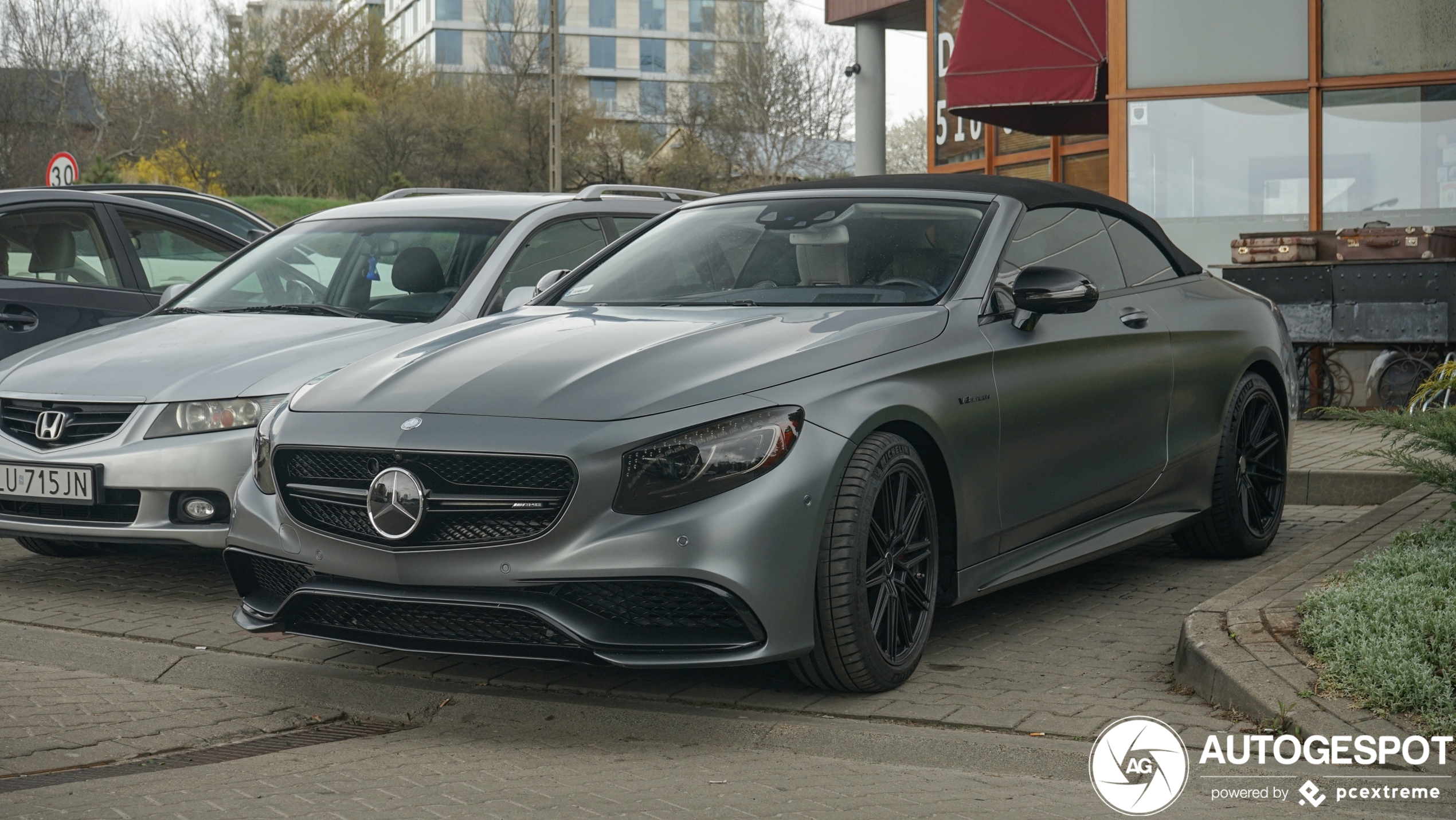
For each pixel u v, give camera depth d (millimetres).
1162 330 5238
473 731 3748
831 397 3775
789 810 3016
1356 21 11391
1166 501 5340
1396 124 11344
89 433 5332
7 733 3631
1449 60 11156
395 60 71000
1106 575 5680
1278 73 11609
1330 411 4781
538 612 3557
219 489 5172
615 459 3539
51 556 6285
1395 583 4008
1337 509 7207
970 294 4434
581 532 3539
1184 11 11828
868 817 2967
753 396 3668
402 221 6648
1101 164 16109
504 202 6805
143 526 5184
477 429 3641
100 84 50094
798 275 4637
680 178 63594
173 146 58875
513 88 65625
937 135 19141
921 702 3857
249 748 3592
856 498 3746
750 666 4254
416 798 3080
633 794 3125
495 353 4066
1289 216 11672
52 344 6066
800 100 63469
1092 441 4797
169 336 5844
